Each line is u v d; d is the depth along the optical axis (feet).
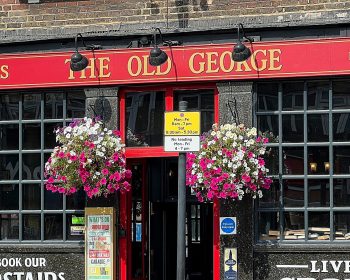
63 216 36.40
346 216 34.06
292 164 34.55
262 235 34.65
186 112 26.32
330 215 34.04
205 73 34.68
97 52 35.65
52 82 36.06
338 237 34.06
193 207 40.34
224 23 34.94
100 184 33.47
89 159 33.35
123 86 35.88
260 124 34.86
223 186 32.37
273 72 34.09
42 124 36.76
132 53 35.37
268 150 34.73
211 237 40.16
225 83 34.76
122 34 35.40
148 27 35.68
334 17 33.91
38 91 36.78
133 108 36.32
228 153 32.40
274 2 34.60
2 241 36.73
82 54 35.78
